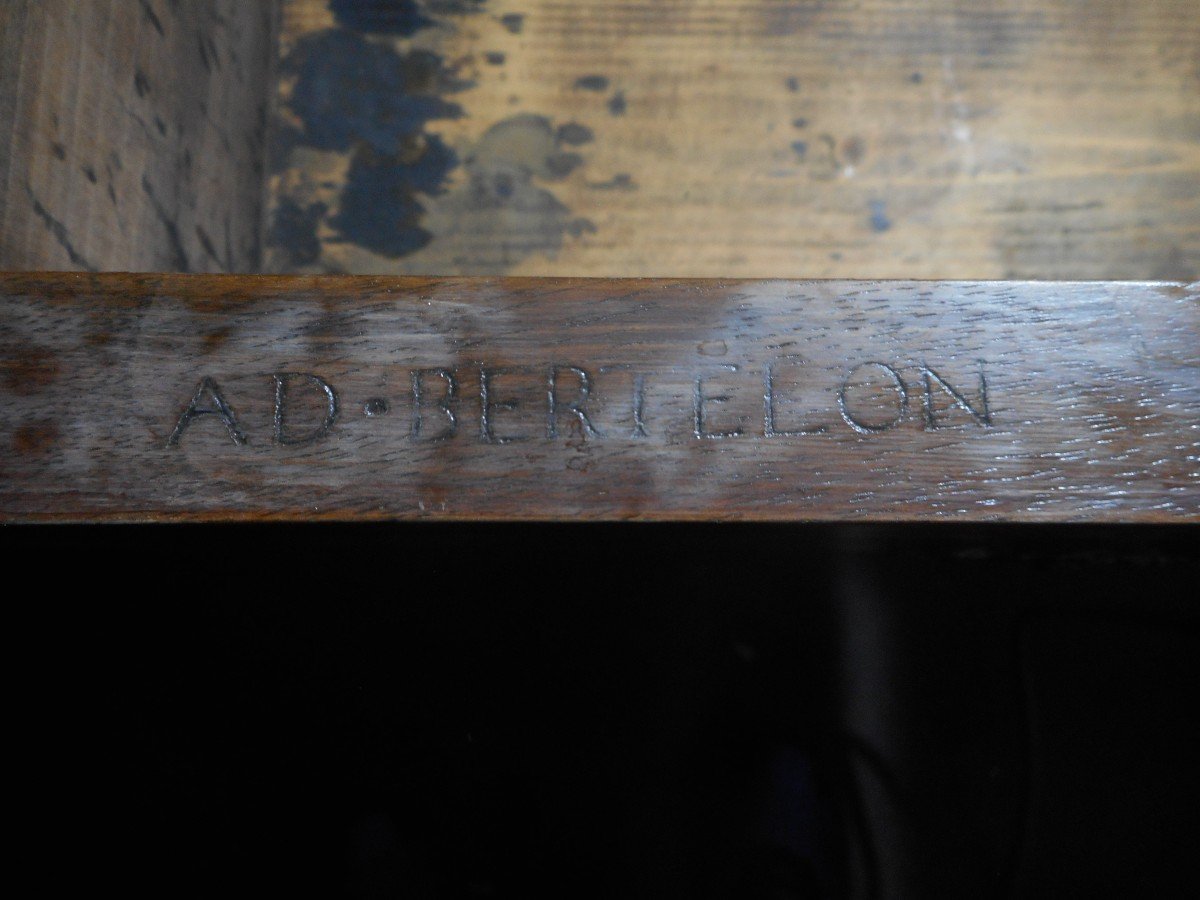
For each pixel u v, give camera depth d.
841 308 0.15
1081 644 0.20
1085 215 0.23
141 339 0.15
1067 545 0.17
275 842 0.20
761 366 0.15
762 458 0.15
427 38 0.23
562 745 0.21
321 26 0.23
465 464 0.15
